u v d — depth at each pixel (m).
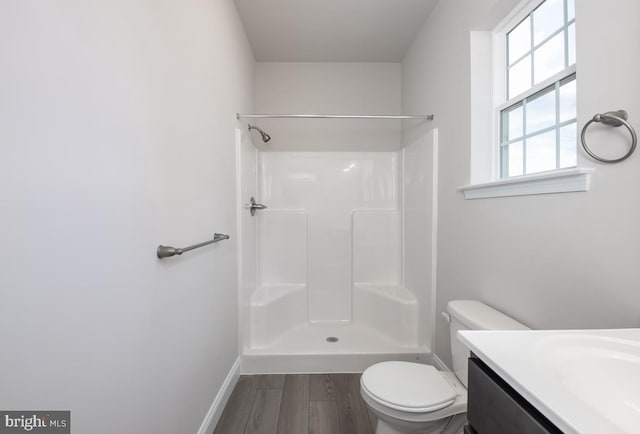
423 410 1.14
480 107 1.60
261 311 2.31
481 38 1.61
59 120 0.62
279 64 2.95
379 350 2.21
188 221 1.28
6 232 0.52
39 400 0.58
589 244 0.92
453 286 1.83
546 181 1.07
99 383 0.74
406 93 2.78
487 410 0.68
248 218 2.38
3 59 0.51
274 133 2.96
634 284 0.79
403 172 2.76
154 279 1.00
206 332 1.50
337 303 2.85
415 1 2.09
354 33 2.49
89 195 0.71
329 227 2.88
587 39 0.91
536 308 1.14
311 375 2.13
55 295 0.61
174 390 1.15
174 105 1.15
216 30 1.67
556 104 1.19
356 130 2.98
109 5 0.77
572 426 0.45
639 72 0.77
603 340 0.71
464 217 1.69
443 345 1.99
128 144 0.86
